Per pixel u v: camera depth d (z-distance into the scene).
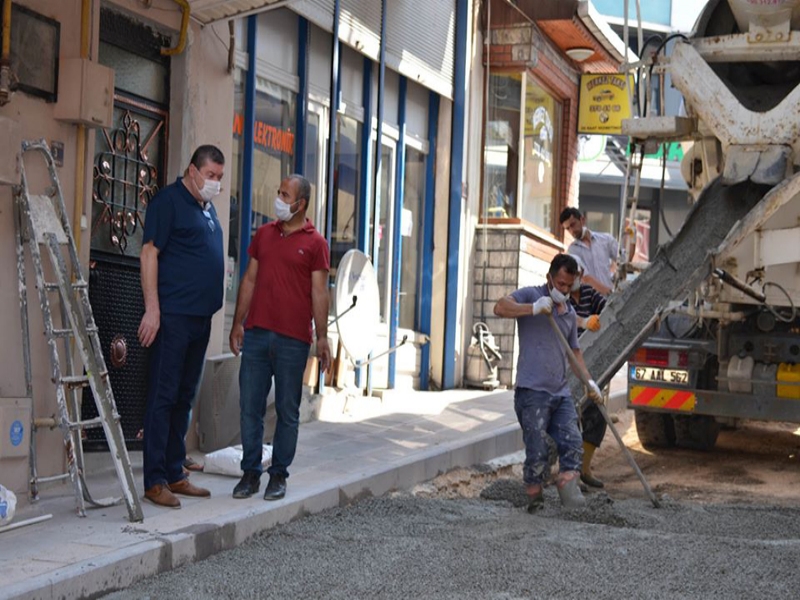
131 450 8.87
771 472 11.07
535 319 8.22
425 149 15.37
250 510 7.12
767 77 10.41
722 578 6.24
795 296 10.16
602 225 35.59
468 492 9.70
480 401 13.83
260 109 11.38
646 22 30.59
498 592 5.88
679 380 11.26
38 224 7.10
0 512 6.36
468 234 15.70
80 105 7.57
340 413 11.94
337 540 7.02
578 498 8.14
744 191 10.19
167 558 6.22
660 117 10.50
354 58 13.22
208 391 9.23
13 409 6.81
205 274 7.37
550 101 17.89
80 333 6.95
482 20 16.06
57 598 5.44
